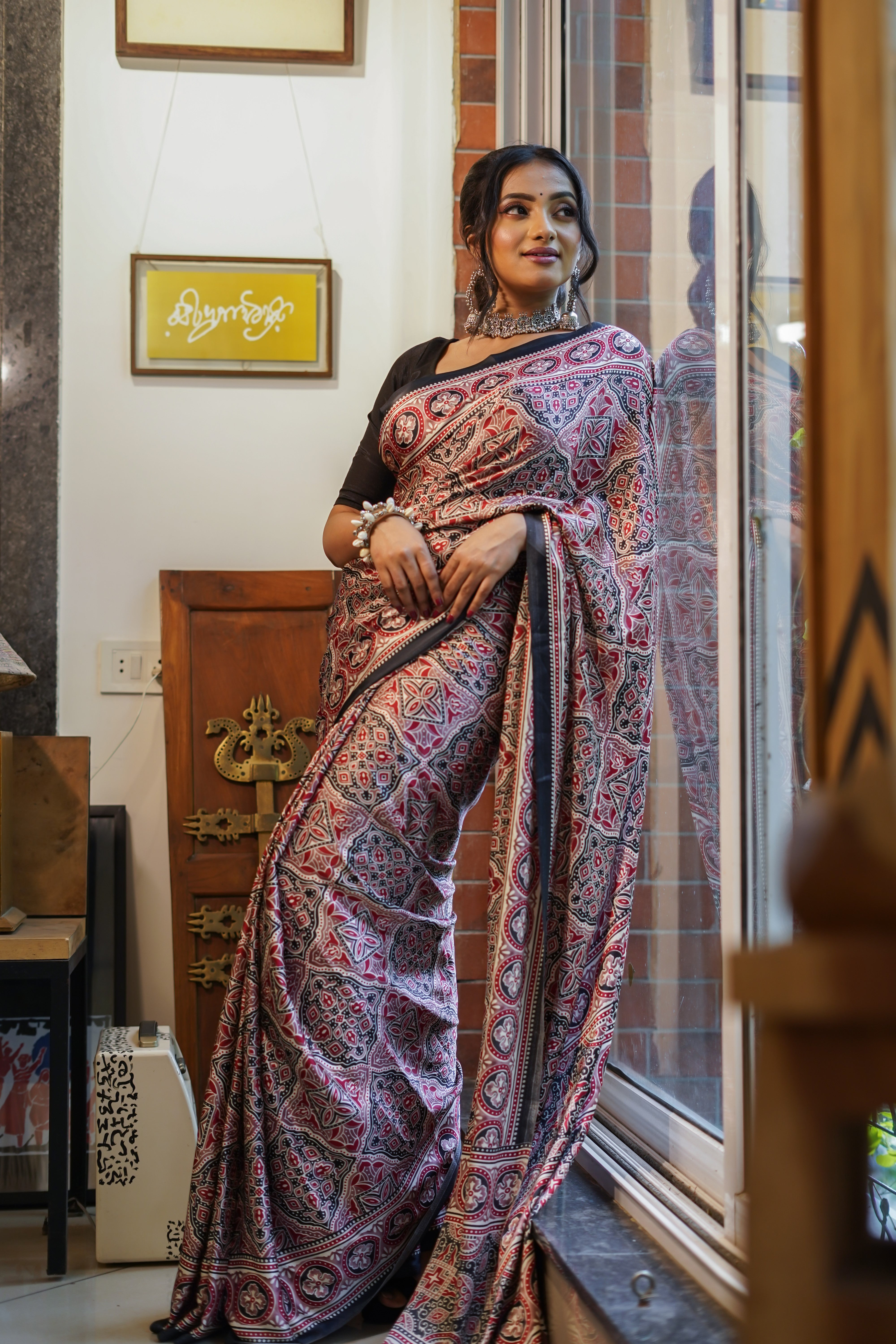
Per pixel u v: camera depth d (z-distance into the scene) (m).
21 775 2.27
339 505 1.94
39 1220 2.20
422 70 2.67
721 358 1.47
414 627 1.70
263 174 2.68
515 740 1.62
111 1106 1.95
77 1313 1.71
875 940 0.38
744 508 1.44
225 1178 1.61
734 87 1.45
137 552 2.60
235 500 2.63
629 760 1.63
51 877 2.26
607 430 1.69
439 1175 1.70
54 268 2.59
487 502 1.69
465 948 2.52
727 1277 1.21
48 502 2.56
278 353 2.64
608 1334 1.17
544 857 1.56
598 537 1.67
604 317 2.18
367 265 2.69
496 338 1.82
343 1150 1.61
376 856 1.66
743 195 1.45
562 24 2.42
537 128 2.57
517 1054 1.53
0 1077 2.36
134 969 2.52
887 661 0.47
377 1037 1.65
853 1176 0.44
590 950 1.60
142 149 2.65
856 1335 0.39
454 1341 1.43
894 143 0.49
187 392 2.63
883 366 0.48
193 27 2.66
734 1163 1.34
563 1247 1.40
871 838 0.38
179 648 2.50
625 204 2.04
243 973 1.66
